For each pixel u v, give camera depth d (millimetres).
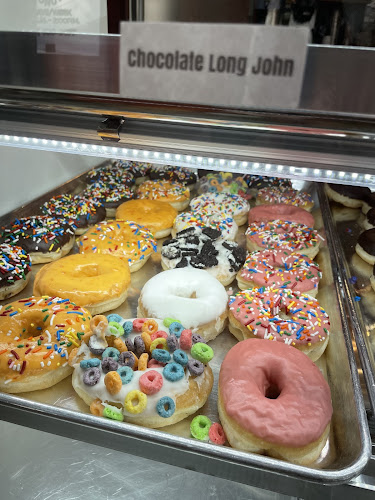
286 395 277
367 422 260
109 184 564
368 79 188
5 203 472
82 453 328
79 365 298
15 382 299
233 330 361
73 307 352
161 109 242
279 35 186
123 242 454
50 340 320
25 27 218
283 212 512
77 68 211
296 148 236
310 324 343
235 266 425
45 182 530
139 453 259
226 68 196
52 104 256
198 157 281
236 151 244
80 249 456
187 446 248
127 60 204
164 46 198
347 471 234
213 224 477
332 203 563
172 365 293
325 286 413
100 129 257
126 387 278
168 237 508
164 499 305
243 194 562
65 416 264
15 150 469
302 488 240
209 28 190
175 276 389
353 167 238
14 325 333
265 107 200
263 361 298
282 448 255
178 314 349
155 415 273
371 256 450
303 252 447
